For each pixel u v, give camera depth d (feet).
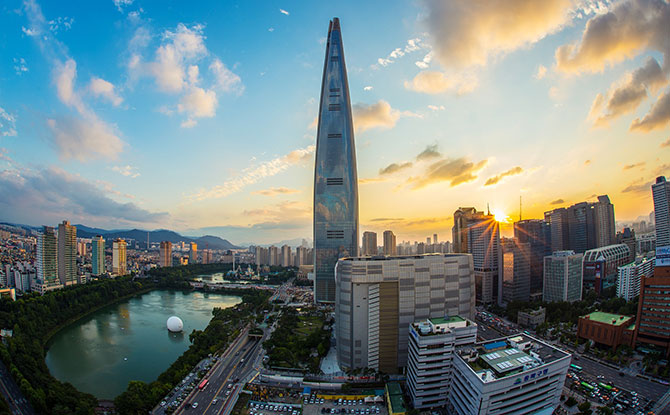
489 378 593.42
